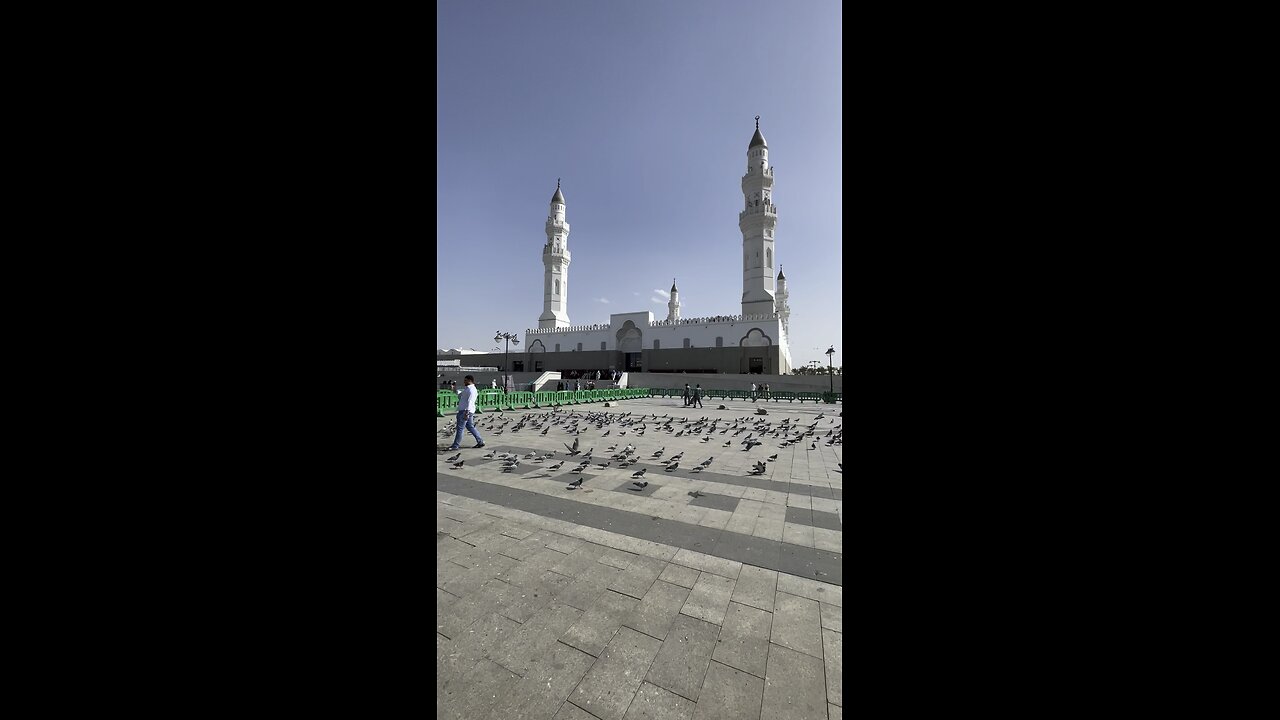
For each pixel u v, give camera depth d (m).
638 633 3.12
